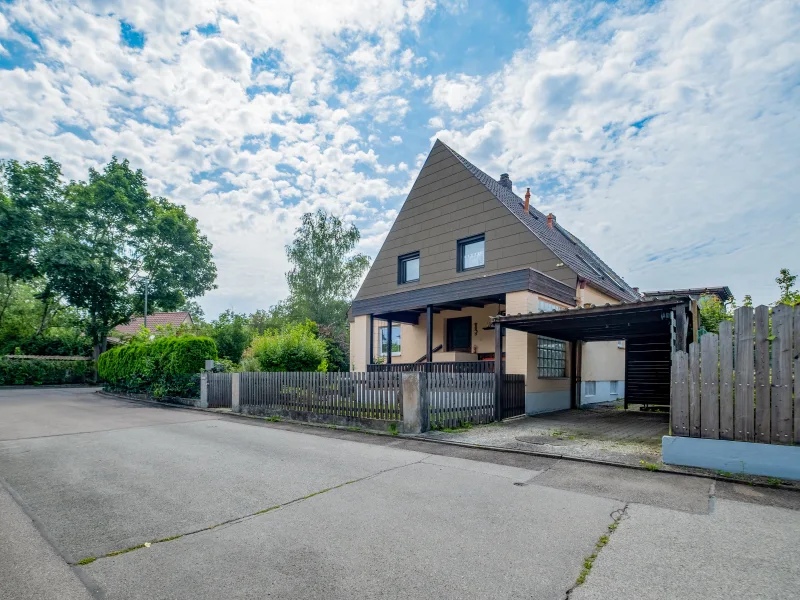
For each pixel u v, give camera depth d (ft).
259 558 10.05
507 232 47.11
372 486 15.64
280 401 34.22
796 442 15.88
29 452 21.71
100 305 87.10
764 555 10.14
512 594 8.48
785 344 16.34
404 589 8.68
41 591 8.68
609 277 67.41
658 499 14.11
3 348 90.02
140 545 10.81
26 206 79.77
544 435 25.25
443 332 52.24
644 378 41.27
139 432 27.71
